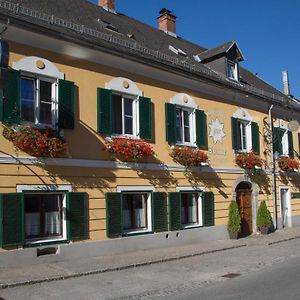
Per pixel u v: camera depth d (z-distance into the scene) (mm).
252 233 21156
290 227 23734
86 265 12625
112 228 14531
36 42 13094
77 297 9508
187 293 9906
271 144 22719
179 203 17078
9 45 12477
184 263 13734
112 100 15211
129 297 9578
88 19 17969
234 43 21734
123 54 15203
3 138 12172
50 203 13305
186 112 18312
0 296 9445
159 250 15672
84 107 14203
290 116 25016
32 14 13281
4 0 13820
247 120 21453
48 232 13172
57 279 11086
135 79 16016
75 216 13570
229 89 19938
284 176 23703
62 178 13383
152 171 16234
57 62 13602
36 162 12789
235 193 20125
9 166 12219
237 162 20312
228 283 10875
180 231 17031
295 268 12656
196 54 23844
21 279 10711
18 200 12273
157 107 16781
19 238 12203
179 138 17797
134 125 15930
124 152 14820
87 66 14461
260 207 21234
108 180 14680
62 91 13523
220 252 16047
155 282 11047
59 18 14500
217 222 18859
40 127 13023
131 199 15727
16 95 12445
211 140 19109
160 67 16594
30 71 12867
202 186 18312
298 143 25547
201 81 18453
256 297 9109
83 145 14031
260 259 14445
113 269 12406
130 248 15102
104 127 14625
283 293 9359
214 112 19453
